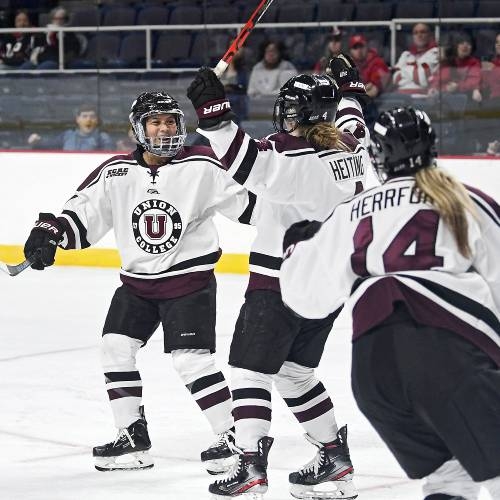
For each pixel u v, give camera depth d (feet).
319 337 37.32
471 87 91.61
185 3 101.71
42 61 101.55
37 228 40.93
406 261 27.81
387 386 27.58
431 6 94.84
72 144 100.83
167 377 57.36
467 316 27.40
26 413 50.65
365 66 94.32
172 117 40.81
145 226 41.45
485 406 26.73
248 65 98.43
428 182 28.12
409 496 38.50
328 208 36.17
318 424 37.99
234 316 74.38
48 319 74.74
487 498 37.06
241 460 35.76
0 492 39.47
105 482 40.63
